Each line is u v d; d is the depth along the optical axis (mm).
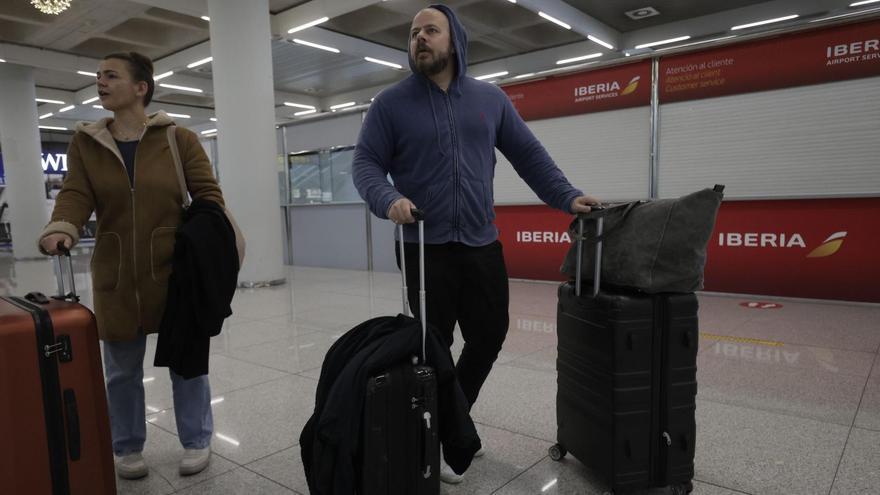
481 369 1931
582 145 5910
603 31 10320
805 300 4828
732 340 3557
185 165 1958
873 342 3428
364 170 1718
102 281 1851
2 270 9742
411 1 9125
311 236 8695
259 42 6309
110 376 1938
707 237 1582
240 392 2824
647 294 1650
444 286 1789
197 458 1997
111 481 1544
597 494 1764
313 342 3828
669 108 5352
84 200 1834
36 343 1397
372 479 1306
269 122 6461
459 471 1594
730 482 1792
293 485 1886
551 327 4098
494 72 13102
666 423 1661
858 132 4488
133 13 8922
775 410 2385
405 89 1797
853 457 1935
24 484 1391
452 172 1759
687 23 10180
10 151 11945
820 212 4719
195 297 1763
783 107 4785
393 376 1331
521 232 6492
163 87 13305
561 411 1965
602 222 1713
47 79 13289
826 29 4543
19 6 8633
